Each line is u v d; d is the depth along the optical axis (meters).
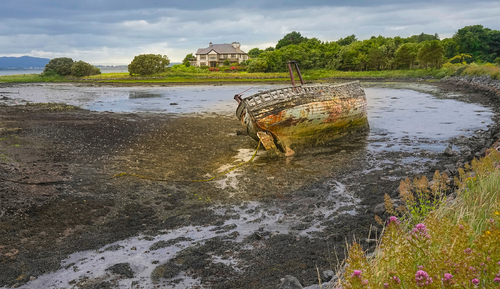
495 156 8.38
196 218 9.84
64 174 12.54
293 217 9.76
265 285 6.22
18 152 14.80
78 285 6.59
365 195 11.18
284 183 12.75
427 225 3.79
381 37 112.88
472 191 6.36
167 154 16.56
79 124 22.77
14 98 43.44
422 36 139.50
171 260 7.48
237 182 12.94
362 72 88.38
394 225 3.79
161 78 91.31
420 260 3.35
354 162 15.27
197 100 42.09
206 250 7.89
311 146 18.47
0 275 6.93
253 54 163.50
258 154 16.91
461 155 15.70
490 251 3.04
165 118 27.39
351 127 20.70
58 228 8.94
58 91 57.03
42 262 7.42
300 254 7.41
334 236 8.08
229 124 25.02
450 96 41.88
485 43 116.25
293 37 153.25
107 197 10.97
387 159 15.61
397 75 80.56
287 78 89.62
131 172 13.55
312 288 5.24
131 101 40.97
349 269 3.26
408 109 31.86
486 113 28.39
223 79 88.94
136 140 19.12
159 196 11.41
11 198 9.85
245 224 9.39
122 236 8.69
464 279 2.81
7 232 8.45
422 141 19.09
